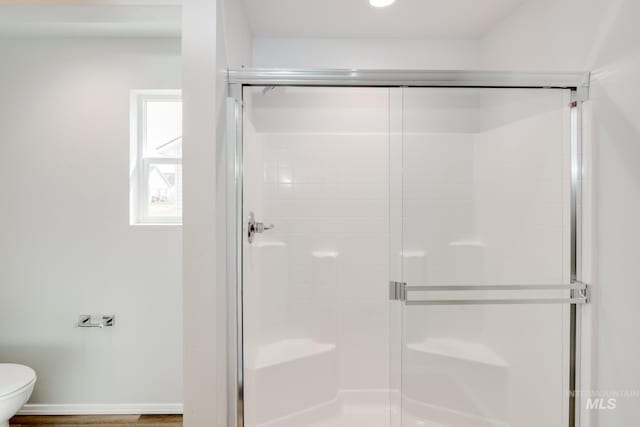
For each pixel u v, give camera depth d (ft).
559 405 5.02
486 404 5.17
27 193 7.22
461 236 5.16
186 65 4.07
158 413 7.30
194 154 4.10
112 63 7.24
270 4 5.90
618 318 4.32
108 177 7.26
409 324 5.19
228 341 4.84
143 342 7.32
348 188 6.30
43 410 7.27
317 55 7.16
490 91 5.05
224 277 4.59
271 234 6.15
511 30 6.22
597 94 4.54
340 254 6.40
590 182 4.68
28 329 7.27
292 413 6.02
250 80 4.80
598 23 4.46
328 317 6.36
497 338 5.14
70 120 7.23
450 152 5.12
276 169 6.13
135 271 7.29
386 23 6.58
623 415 4.26
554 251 4.99
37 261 7.25
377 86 5.08
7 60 7.18
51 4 4.40
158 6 4.37
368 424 6.21
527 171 5.05
